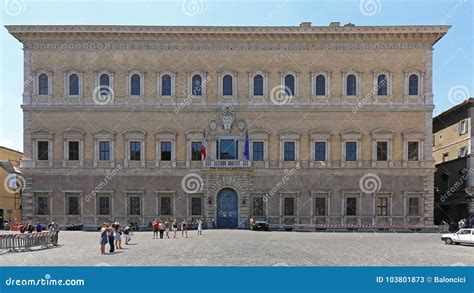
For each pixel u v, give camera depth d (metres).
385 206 61.62
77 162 61.81
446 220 70.62
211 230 58.22
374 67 62.69
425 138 62.09
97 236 49.22
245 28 61.66
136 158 62.19
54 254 31.77
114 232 35.00
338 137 62.25
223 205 62.19
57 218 61.41
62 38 62.31
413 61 62.59
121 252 32.69
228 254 31.05
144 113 62.34
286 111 62.53
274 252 32.25
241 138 62.12
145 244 39.09
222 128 62.16
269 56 62.94
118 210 61.59
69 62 62.50
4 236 33.97
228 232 54.47
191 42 62.91
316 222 61.41
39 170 61.53
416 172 61.59
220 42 62.91
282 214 61.56
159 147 62.16
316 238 45.91
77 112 62.25
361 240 43.81
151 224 60.81
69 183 61.75
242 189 61.62
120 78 62.53
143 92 62.38
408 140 62.06
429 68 62.50
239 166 61.22
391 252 32.94
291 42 62.91
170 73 62.62
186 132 62.16
